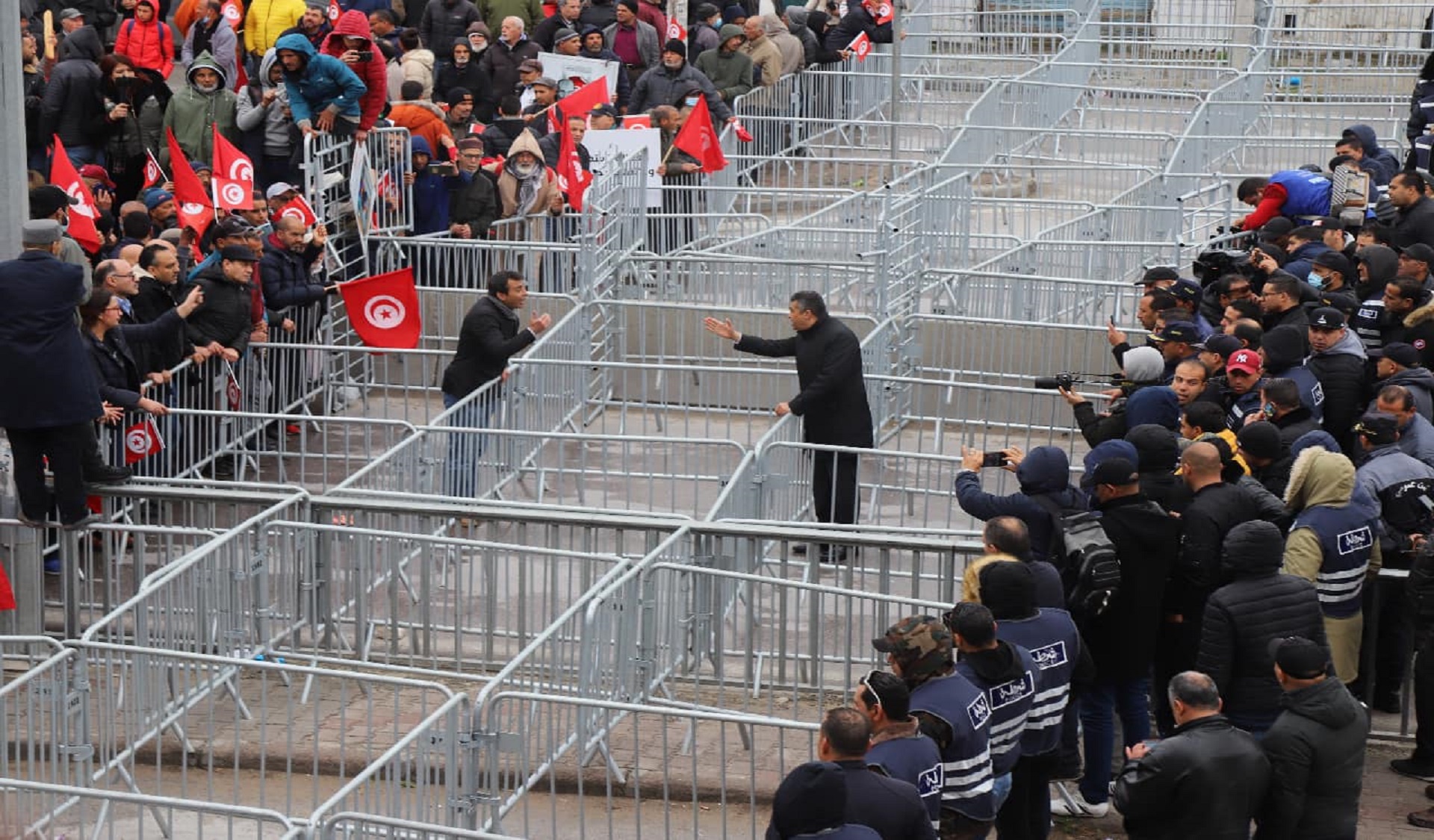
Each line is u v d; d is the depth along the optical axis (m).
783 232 35.22
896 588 21.50
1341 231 28.03
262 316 27.58
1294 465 19.05
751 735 16.12
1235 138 42.72
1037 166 41.31
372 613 20.86
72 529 20.69
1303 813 15.41
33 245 20.03
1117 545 17.48
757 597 20.20
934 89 50.34
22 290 19.89
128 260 25.89
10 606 20.16
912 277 33.22
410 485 23.58
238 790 17.55
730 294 32.88
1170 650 18.62
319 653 20.92
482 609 20.94
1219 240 34.12
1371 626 19.42
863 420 24.91
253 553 20.25
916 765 13.64
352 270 32.28
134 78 34.03
